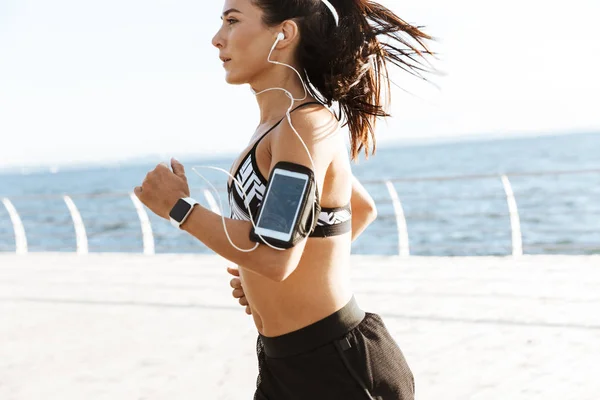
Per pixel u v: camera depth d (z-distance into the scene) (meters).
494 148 118.12
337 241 1.81
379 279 8.15
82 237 12.38
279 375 1.87
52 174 180.12
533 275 7.97
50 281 9.34
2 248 31.22
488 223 26.11
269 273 1.60
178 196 1.67
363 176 59.12
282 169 1.64
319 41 1.87
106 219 35.53
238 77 1.88
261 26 1.83
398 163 80.88
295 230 1.59
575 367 4.48
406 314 6.24
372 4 2.02
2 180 152.50
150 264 10.59
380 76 2.09
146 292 8.13
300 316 1.80
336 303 1.81
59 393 4.44
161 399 4.21
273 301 1.82
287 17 1.84
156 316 6.76
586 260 8.91
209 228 1.64
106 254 12.04
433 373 4.49
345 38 1.88
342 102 2.07
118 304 7.48
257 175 1.77
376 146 2.19
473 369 4.54
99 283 8.98
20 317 7.01
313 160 1.66
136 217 35.38
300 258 1.77
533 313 6.07
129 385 4.54
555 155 72.31
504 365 4.59
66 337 6.03
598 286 7.14
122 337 5.94
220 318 6.52
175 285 8.54
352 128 2.14
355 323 1.83
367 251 23.23
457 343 5.20
